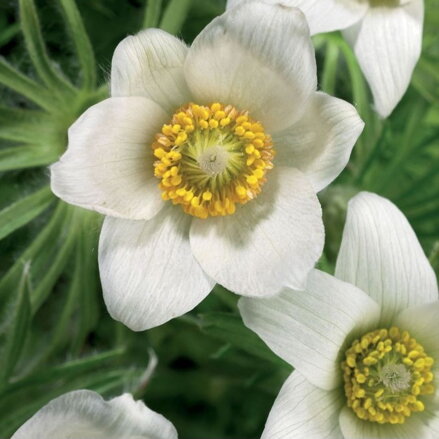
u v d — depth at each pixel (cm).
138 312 31
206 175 32
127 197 31
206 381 40
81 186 30
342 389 32
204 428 40
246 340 32
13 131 34
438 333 32
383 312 32
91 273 35
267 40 30
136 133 31
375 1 34
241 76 31
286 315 31
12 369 33
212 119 31
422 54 37
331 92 37
